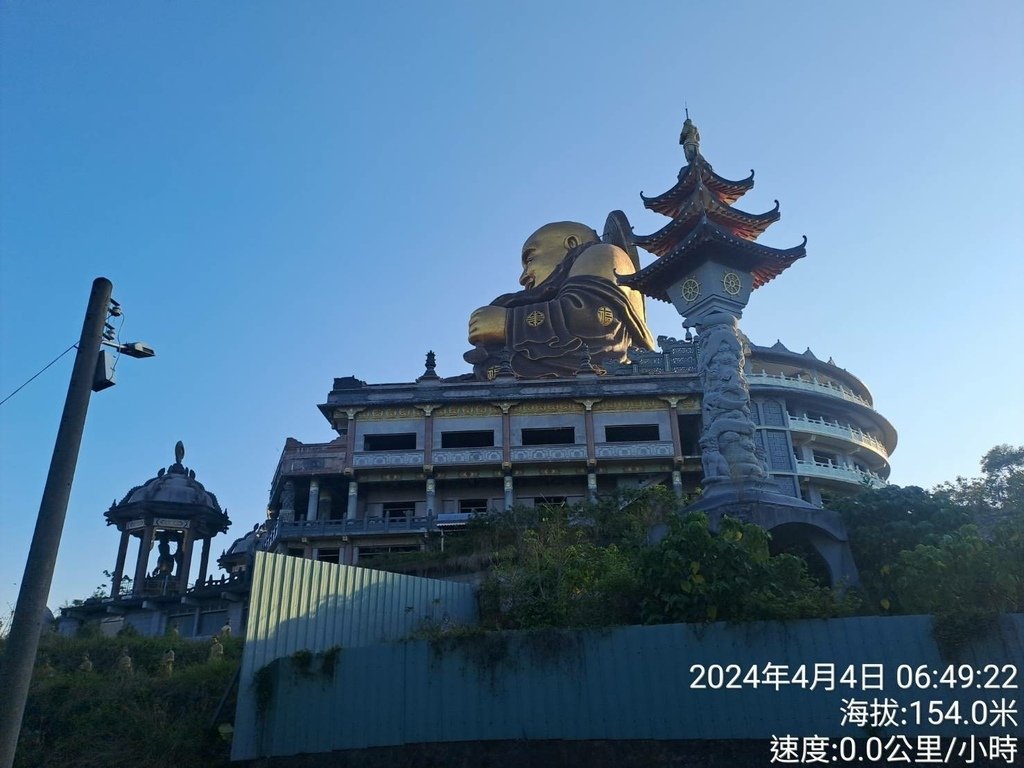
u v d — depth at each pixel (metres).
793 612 17.39
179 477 62.09
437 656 18.33
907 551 20.25
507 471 59.53
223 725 18.34
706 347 29.98
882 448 74.81
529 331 71.50
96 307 12.91
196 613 49.72
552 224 81.25
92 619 52.38
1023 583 18.59
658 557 19.61
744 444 28.03
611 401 61.22
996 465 54.16
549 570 24.06
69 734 19.75
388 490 62.56
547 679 17.67
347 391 61.84
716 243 29.69
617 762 16.59
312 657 18.78
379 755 17.47
